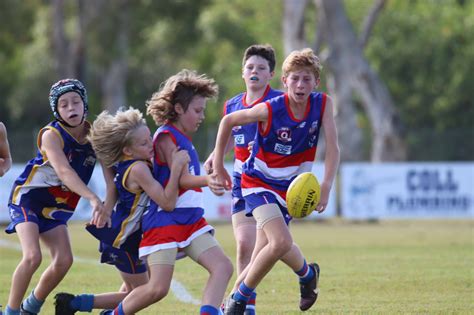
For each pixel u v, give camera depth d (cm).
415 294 3022
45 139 2322
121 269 2317
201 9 14612
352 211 7819
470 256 4334
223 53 15612
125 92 15938
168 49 15250
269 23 14775
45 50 14888
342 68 9369
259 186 2353
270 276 3538
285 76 2320
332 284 3291
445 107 14238
